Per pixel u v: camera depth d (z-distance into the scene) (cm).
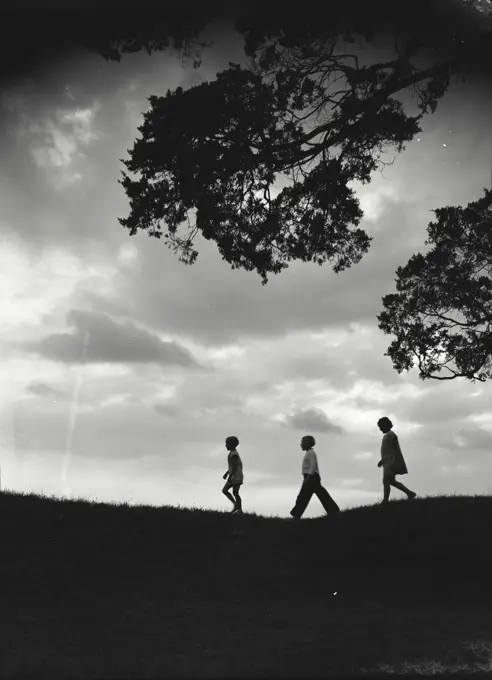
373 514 1586
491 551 1365
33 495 1734
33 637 913
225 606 1116
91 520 1533
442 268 1967
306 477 1691
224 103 1667
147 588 1208
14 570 1242
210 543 1467
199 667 770
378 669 765
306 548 1448
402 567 1341
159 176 1725
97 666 778
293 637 926
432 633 951
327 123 1783
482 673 760
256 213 1800
